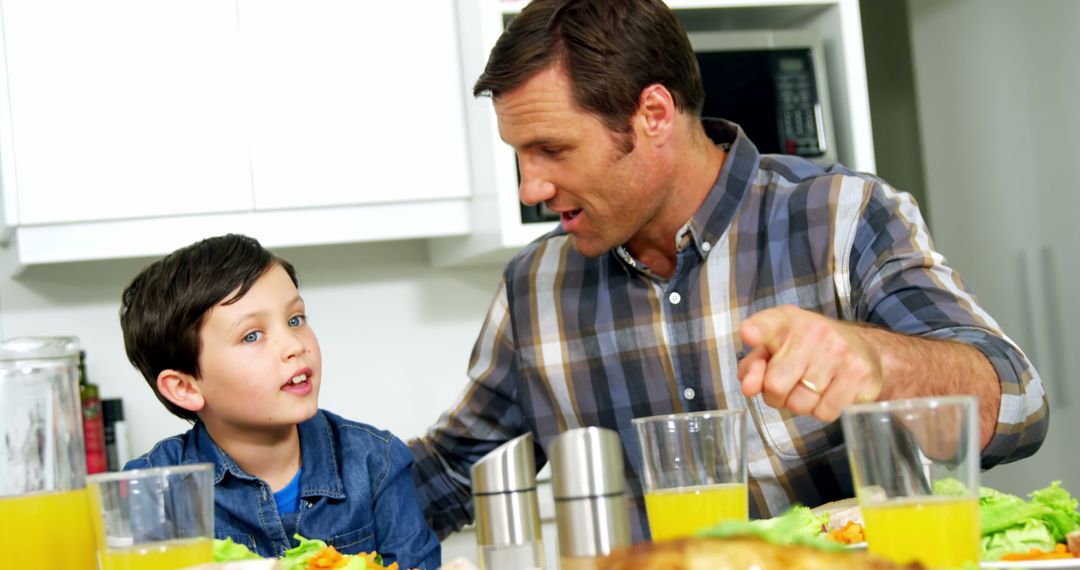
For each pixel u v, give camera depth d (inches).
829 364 35.2
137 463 60.2
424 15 89.7
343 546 59.9
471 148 89.5
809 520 38.7
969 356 43.6
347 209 88.6
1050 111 104.5
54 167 84.0
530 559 30.8
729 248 61.2
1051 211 105.7
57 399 36.5
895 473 27.0
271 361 59.7
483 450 69.2
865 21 137.6
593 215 56.6
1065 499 37.7
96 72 84.7
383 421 98.6
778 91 88.6
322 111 87.9
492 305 69.0
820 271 59.3
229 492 59.6
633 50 53.8
